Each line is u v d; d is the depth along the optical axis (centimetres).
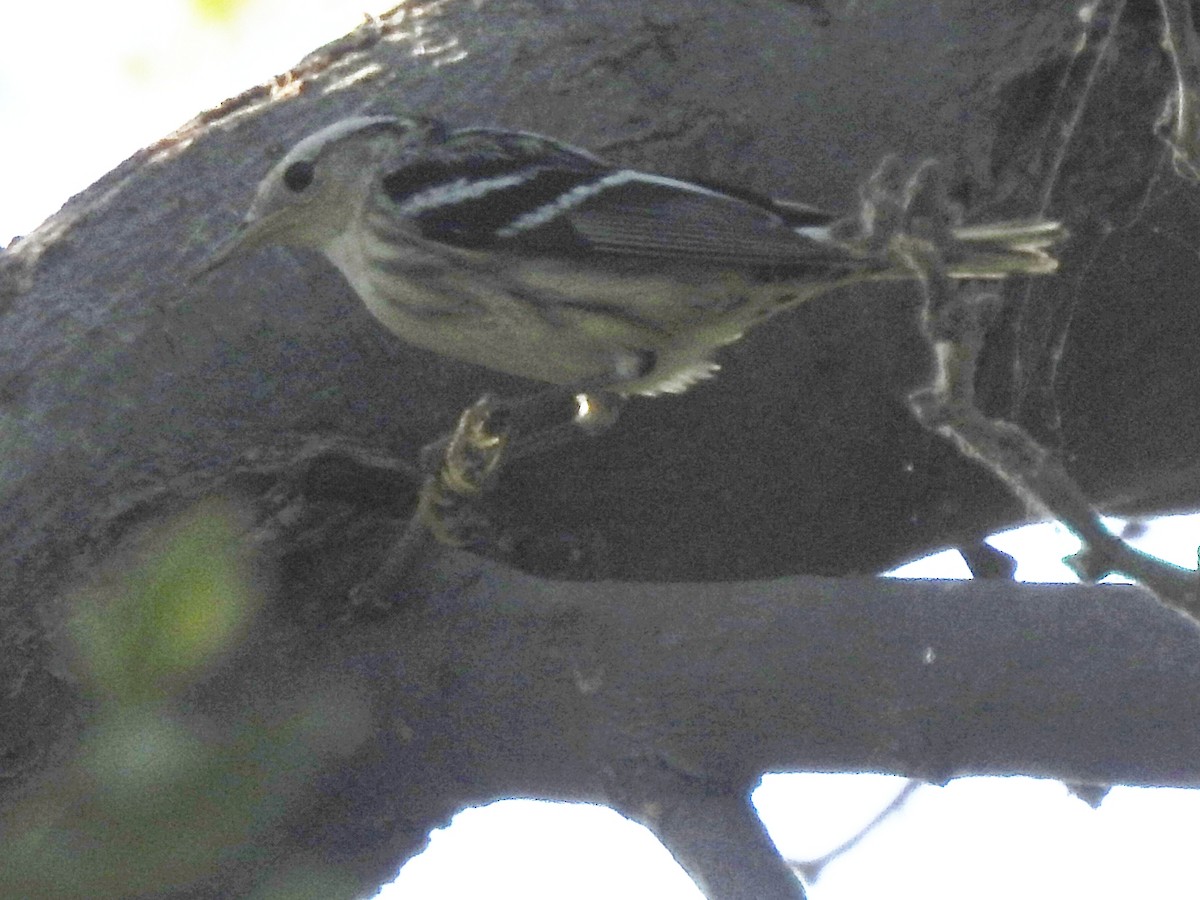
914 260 361
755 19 603
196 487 506
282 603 483
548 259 563
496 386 579
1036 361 581
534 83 596
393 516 503
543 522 555
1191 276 594
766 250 540
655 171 582
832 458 577
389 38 619
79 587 488
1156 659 444
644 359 564
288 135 582
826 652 457
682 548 570
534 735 475
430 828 490
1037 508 376
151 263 546
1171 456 625
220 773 255
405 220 559
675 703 464
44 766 461
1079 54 546
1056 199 582
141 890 252
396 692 479
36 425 511
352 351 546
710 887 451
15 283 548
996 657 449
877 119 589
